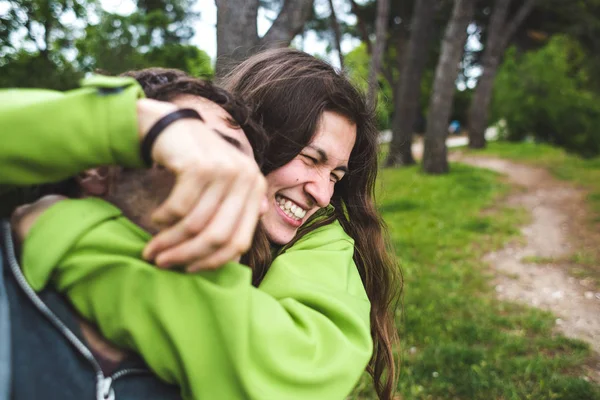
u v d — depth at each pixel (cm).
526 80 1959
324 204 129
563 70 1970
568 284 627
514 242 815
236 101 95
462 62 3067
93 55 547
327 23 1762
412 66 1617
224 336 84
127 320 83
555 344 443
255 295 95
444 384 358
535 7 2559
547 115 1902
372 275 163
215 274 87
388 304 177
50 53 414
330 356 96
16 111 75
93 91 76
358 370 97
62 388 80
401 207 1028
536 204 1134
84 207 84
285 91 126
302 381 90
